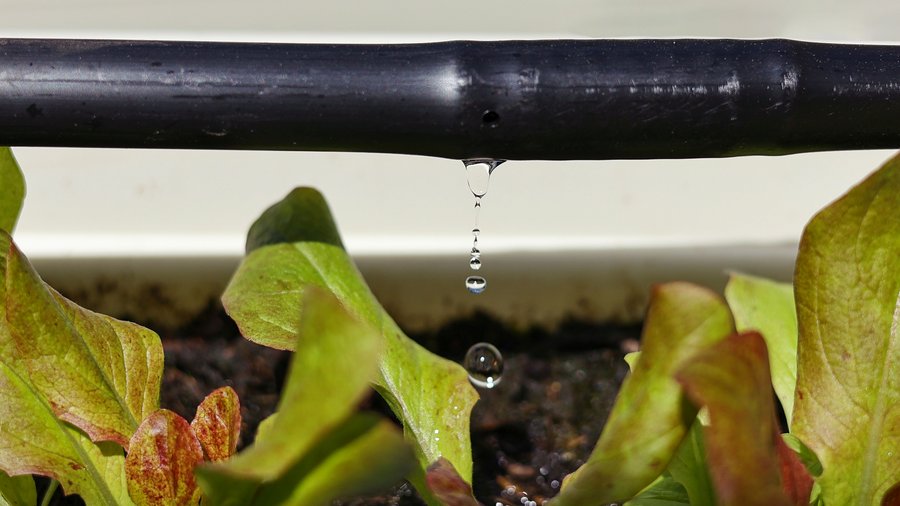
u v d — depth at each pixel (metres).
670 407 0.28
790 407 0.36
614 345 0.47
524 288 0.47
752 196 0.51
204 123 0.31
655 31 0.46
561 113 0.31
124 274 0.46
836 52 0.32
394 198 0.50
